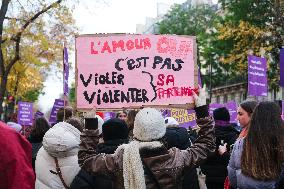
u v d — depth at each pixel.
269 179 4.37
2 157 3.03
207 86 58.22
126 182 4.04
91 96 4.88
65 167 5.29
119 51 4.91
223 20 37.69
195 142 4.39
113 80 4.88
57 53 27.64
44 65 30.08
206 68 54.88
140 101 4.86
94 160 4.21
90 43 4.92
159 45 4.89
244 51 34.38
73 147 5.27
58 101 15.58
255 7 34.50
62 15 23.31
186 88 4.86
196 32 57.84
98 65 4.90
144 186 4.02
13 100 33.66
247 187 4.46
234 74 47.50
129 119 6.38
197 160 4.22
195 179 5.84
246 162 4.45
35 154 6.64
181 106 4.84
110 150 5.08
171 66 4.88
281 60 10.99
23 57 27.89
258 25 34.59
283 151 4.38
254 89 12.31
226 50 38.06
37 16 22.55
